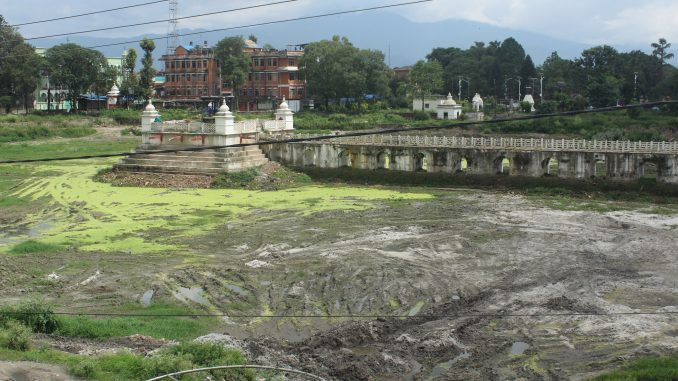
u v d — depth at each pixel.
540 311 39.47
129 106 168.25
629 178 74.56
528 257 50.66
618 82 142.88
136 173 86.00
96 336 34.69
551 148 78.06
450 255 51.31
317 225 61.19
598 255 50.97
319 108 164.25
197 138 86.50
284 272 47.12
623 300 41.25
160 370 27.86
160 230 59.84
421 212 66.38
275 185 81.62
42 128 131.12
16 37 155.75
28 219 65.12
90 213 67.19
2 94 155.50
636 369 31.17
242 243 55.31
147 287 44.31
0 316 34.44
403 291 43.12
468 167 83.19
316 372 31.02
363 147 87.06
